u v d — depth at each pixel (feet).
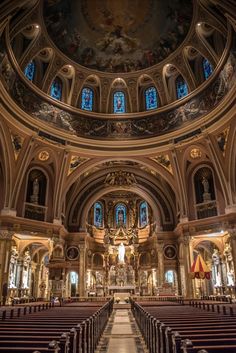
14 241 80.33
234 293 75.51
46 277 103.71
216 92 71.46
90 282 102.42
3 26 51.11
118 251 107.45
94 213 113.29
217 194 79.10
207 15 64.54
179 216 88.48
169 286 87.81
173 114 83.20
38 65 79.71
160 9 74.18
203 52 74.84
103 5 74.74
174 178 86.38
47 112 78.33
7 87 64.95
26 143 75.00
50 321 23.59
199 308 42.01
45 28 71.56
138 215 116.16
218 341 13.16
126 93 91.66
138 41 82.28
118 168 98.17
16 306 55.72
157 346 19.86
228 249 79.46
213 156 75.46
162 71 84.99
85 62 84.53
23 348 12.25
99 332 32.63
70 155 83.97
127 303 86.74
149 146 84.89
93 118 86.94
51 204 83.20
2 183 73.77
